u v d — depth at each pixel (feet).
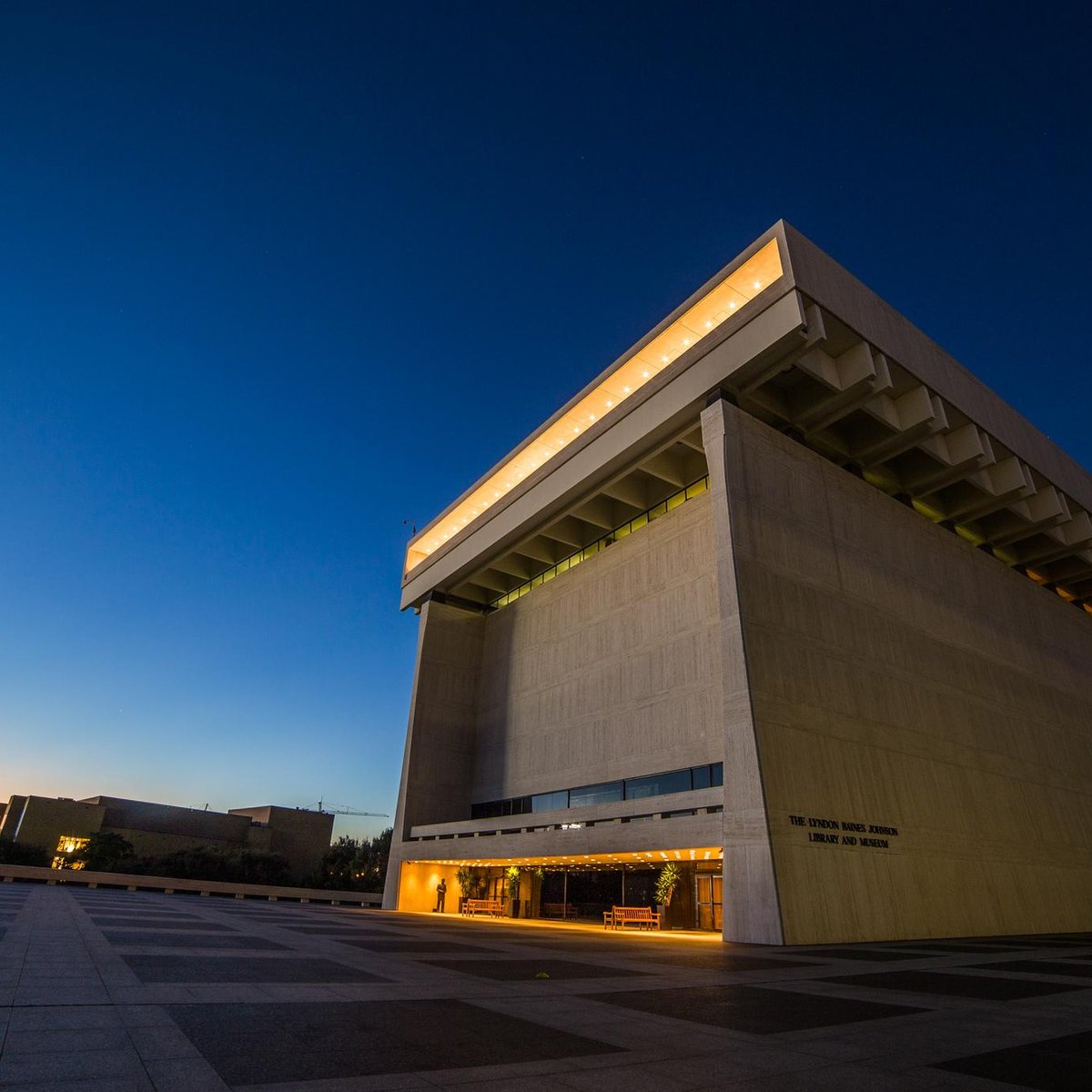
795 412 102.42
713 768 98.07
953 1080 17.26
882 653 95.30
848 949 58.70
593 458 115.85
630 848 88.74
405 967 34.76
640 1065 17.81
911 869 81.35
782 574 88.02
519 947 50.34
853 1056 19.56
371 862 295.48
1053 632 135.54
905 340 103.76
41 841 238.27
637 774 109.29
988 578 125.59
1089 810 117.39
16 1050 16.02
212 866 229.25
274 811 289.33
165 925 53.01
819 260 95.45
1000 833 96.78
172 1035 18.28
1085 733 127.95
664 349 111.75
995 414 118.01
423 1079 15.64
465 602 161.79
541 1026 22.00
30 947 34.76
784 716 78.43
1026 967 44.06
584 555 138.10
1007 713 112.16
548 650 137.08
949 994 31.81
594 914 111.55
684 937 74.95
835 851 74.64
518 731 138.31
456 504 159.22
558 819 103.09
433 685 150.10
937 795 90.99
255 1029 19.39
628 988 31.22
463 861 122.52
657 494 124.67
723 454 89.97
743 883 70.54
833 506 100.48
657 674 111.34
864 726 86.99
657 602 115.55
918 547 112.37
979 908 86.84
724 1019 24.43
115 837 229.45
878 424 107.55
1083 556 140.46
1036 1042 21.67
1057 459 133.59
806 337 89.35
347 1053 17.48
